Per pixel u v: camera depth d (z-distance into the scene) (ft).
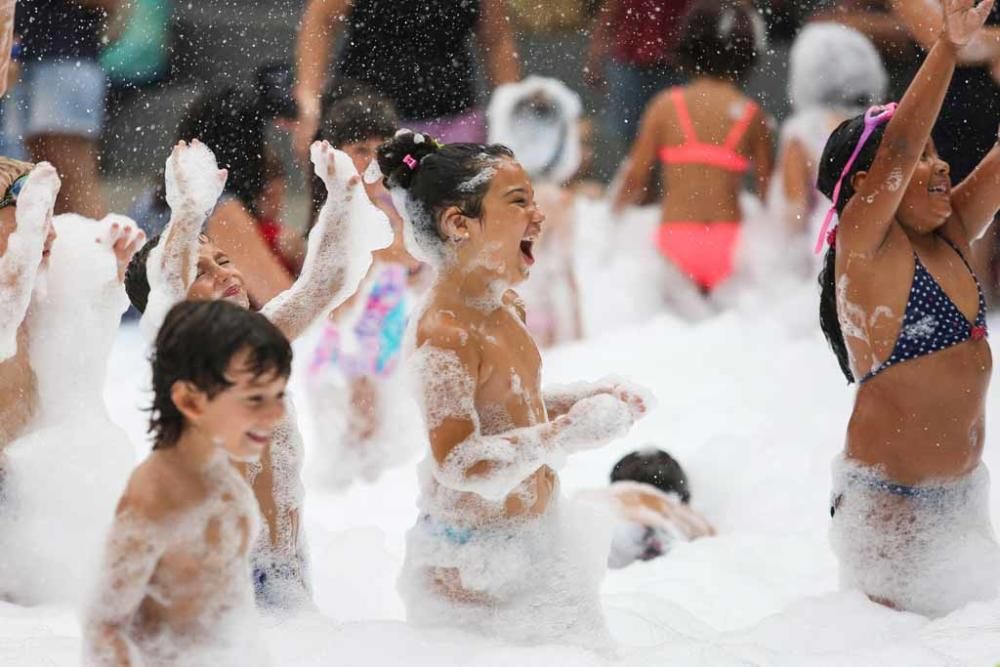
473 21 73.72
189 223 37.55
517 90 76.38
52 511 42.14
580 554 36.29
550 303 77.41
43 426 43.16
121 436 44.04
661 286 79.97
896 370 40.22
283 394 28.22
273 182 67.00
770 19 82.94
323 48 70.18
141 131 76.38
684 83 81.10
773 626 39.65
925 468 40.14
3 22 43.98
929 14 78.79
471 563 35.50
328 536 49.90
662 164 79.92
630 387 36.22
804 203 79.61
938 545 40.32
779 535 52.90
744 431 65.21
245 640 29.68
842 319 41.16
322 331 58.70
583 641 35.68
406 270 58.75
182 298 37.35
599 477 60.95
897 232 40.60
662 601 42.88
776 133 82.89
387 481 59.21
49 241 42.80
